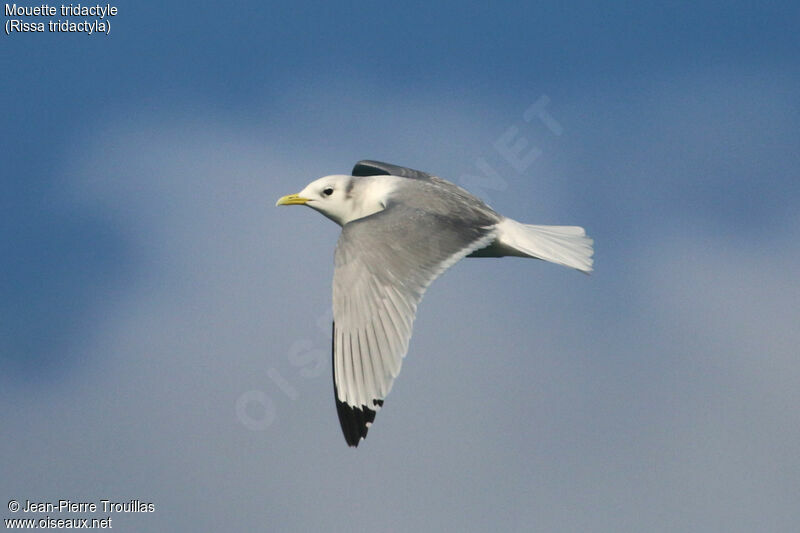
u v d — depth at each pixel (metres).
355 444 9.75
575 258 11.76
